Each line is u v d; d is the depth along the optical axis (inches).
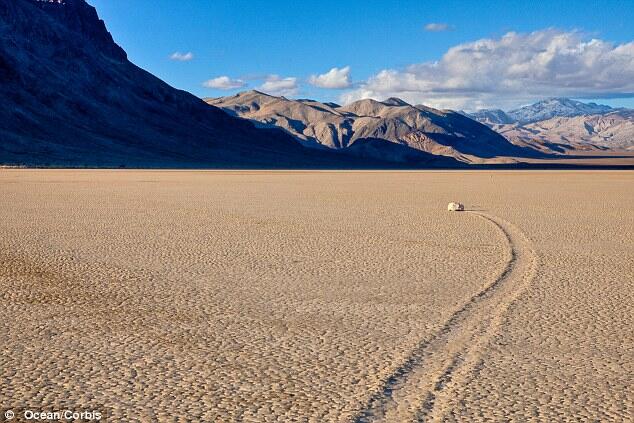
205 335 494.9
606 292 635.5
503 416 357.1
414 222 1208.8
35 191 1988.2
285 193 2007.9
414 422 348.8
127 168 4817.9
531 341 482.6
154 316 544.7
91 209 1412.4
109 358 443.8
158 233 1027.9
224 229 1083.3
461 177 3651.6
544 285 665.6
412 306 579.2
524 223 1205.1
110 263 770.2
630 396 385.4
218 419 351.6
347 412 359.3
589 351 461.7
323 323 526.9
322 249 879.7
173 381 404.5
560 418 355.9
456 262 789.2
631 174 4276.6
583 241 970.7
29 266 748.0
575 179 3341.5
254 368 426.6
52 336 490.6
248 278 690.8
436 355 451.5
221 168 5502.0
